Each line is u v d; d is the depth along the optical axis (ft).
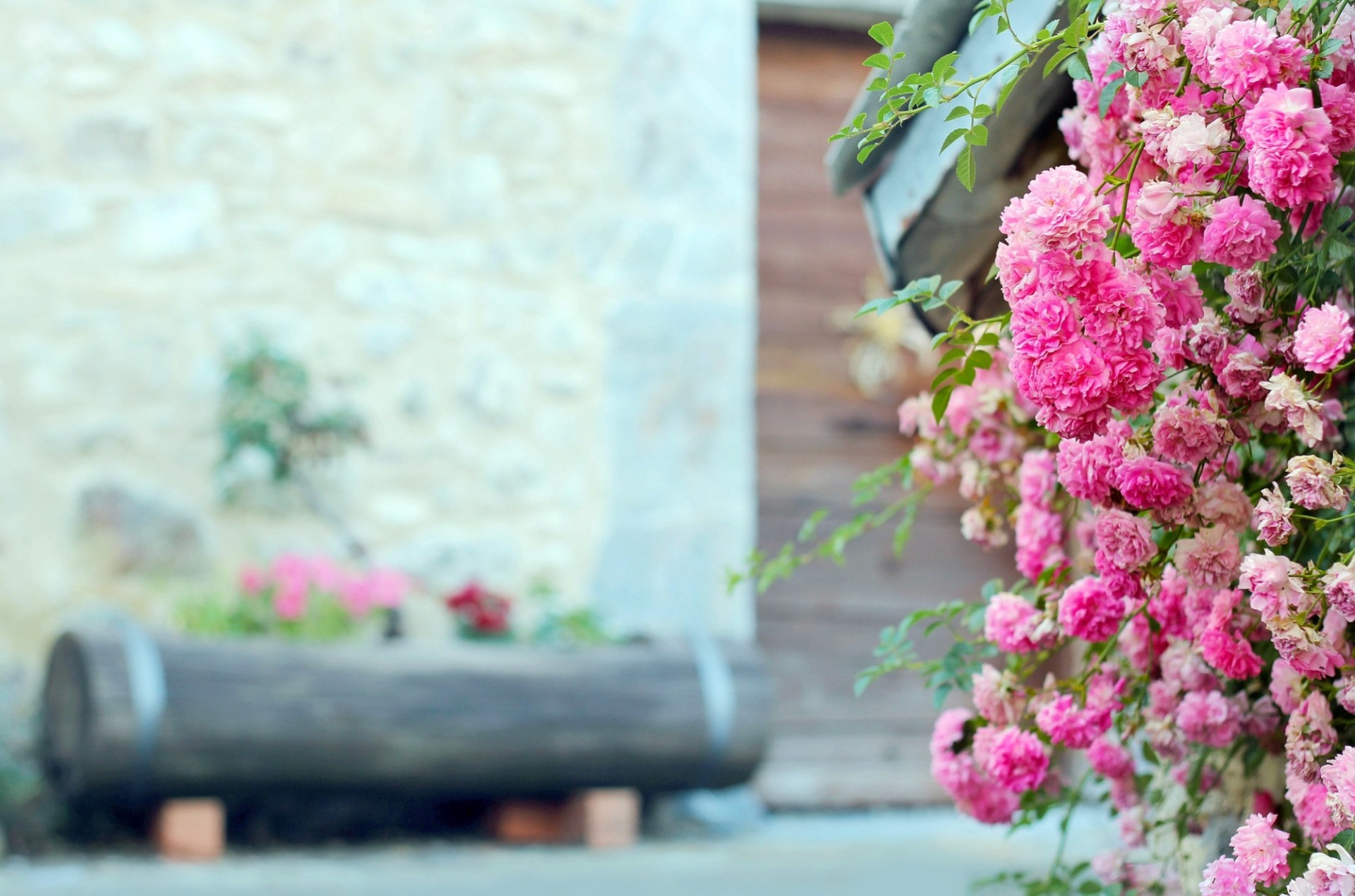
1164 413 3.77
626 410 16.44
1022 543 5.03
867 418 17.80
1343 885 3.51
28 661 14.47
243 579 14.29
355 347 15.79
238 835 13.76
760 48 18.06
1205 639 4.10
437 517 15.81
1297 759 3.92
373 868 12.00
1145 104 3.89
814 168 18.04
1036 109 4.99
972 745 5.15
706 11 17.17
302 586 14.07
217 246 15.55
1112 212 4.19
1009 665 5.06
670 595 16.31
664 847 13.65
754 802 16.06
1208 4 3.71
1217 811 5.21
